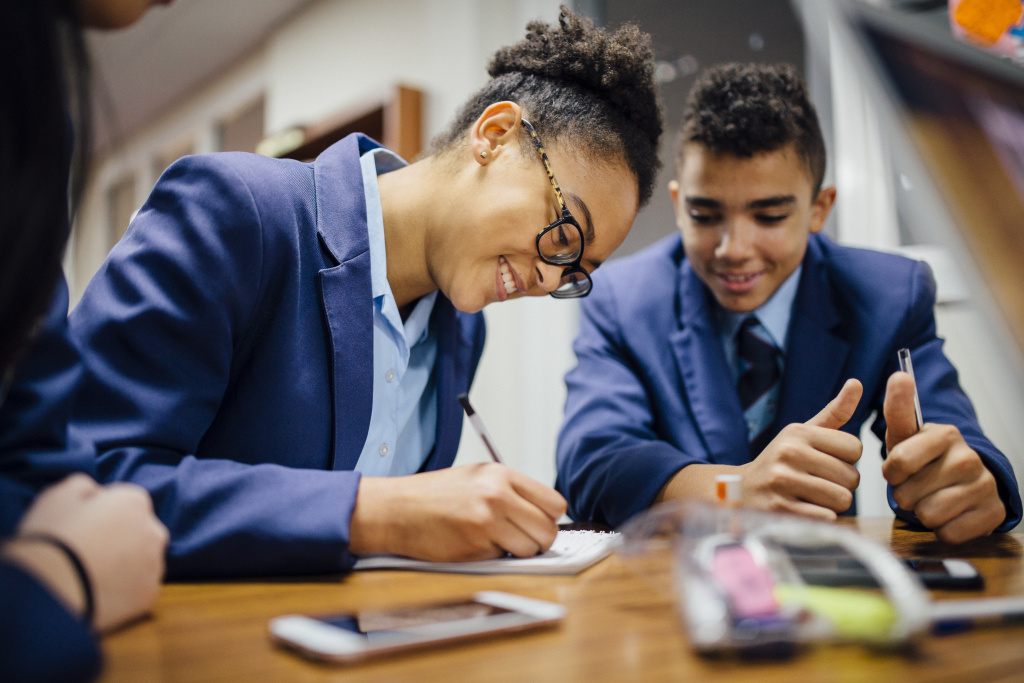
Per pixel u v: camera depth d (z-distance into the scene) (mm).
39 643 323
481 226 850
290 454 787
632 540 510
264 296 792
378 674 349
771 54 1985
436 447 970
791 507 773
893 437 833
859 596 409
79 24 452
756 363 1241
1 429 489
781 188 1105
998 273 1501
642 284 1335
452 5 2535
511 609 456
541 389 2293
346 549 588
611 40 946
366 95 2709
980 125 1548
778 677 345
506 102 884
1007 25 1509
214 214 753
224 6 3490
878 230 1712
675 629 433
